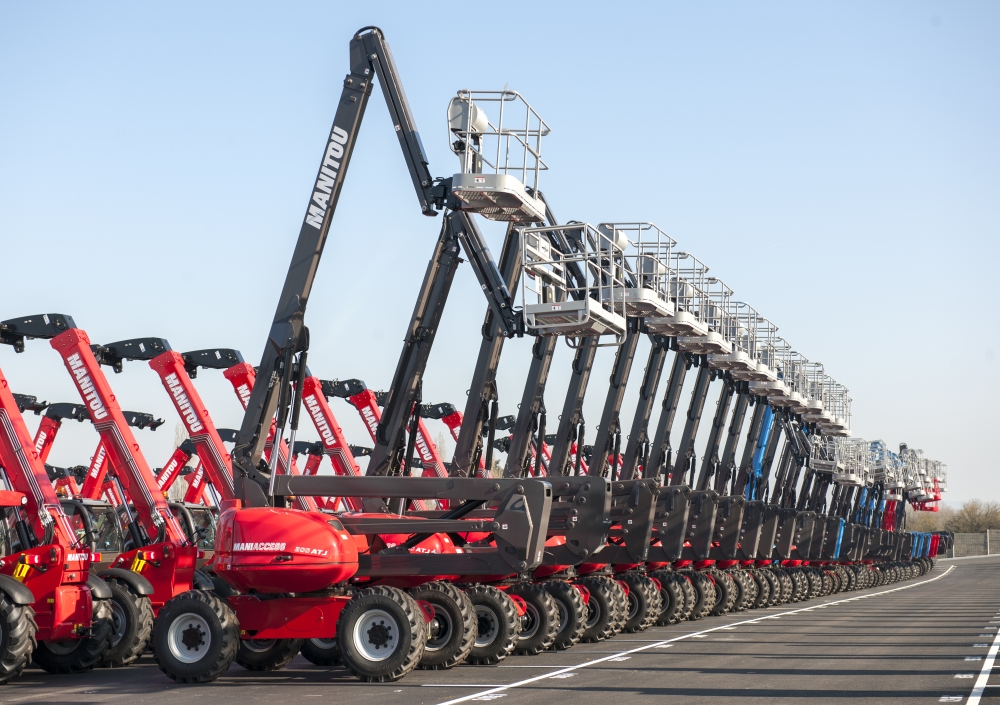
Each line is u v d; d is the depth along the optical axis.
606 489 14.44
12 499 13.22
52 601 12.90
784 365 29.38
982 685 11.77
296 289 14.41
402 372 15.97
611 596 17.55
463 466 17.61
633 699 10.64
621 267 18.23
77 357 16.80
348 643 12.34
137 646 14.34
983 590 41.19
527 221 14.86
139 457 16.72
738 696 10.86
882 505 50.16
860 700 10.60
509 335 15.70
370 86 14.87
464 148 13.99
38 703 10.78
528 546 13.08
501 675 12.72
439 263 16.08
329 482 13.79
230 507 13.60
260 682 12.47
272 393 14.40
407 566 13.59
